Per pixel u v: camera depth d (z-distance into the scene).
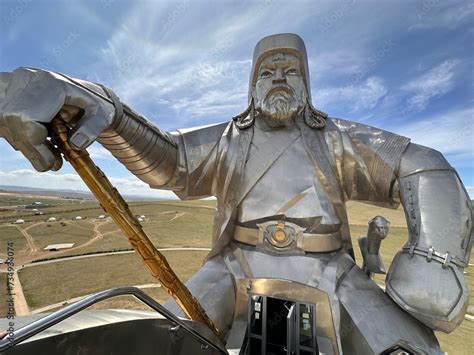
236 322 4.69
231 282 4.97
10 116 2.54
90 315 2.63
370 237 5.31
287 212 4.87
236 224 5.33
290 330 4.30
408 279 4.20
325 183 4.98
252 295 4.68
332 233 5.04
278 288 4.54
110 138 3.91
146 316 2.86
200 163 5.22
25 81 2.69
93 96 3.12
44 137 2.69
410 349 3.95
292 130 5.35
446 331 3.99
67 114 3.03
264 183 5.02
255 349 4.52
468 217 4.31
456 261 4.07
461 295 3.90
